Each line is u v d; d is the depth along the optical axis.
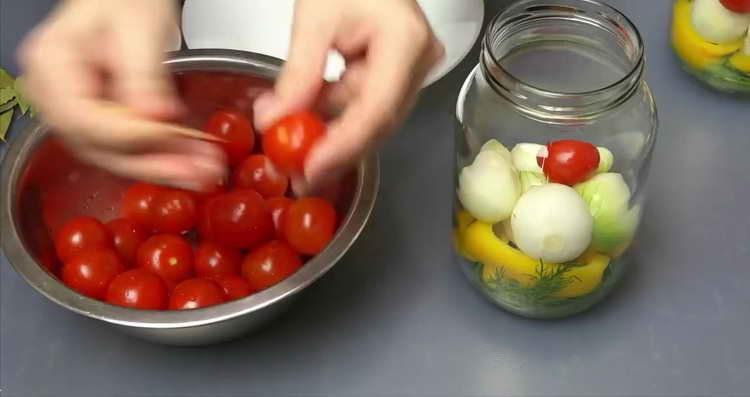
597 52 0.61
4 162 0.66
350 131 0.54
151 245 0.67
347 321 0.67
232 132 0.69
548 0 0.61
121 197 0.73
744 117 0.77
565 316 0.67
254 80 0.71
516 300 0.64
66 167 0.70
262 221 0.66
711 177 0.73
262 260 0.65
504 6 0.85
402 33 0.56
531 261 0.60
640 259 0.69
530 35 0.61
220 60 0.70
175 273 0.66
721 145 0.75
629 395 0.63
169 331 0.59
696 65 0.76
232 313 0.58
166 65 0.70
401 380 0.64
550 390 0.63
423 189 0.73
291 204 0.66
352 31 0.58
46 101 0.55
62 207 0.71
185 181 0.56
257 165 0.70
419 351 0.66
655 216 0.71
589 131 0.59
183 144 0.55
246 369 0.65
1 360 0.67
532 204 0.58
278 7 0.79
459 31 0.78
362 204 0.62
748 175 0.73
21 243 0.62
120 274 0.64
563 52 0.62
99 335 0.68
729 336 0.65
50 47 0.55
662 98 0.78
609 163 0.60
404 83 0.55
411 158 0.75
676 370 0.64
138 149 0.54
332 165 0.55
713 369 0.64
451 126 0.77
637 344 0.65
